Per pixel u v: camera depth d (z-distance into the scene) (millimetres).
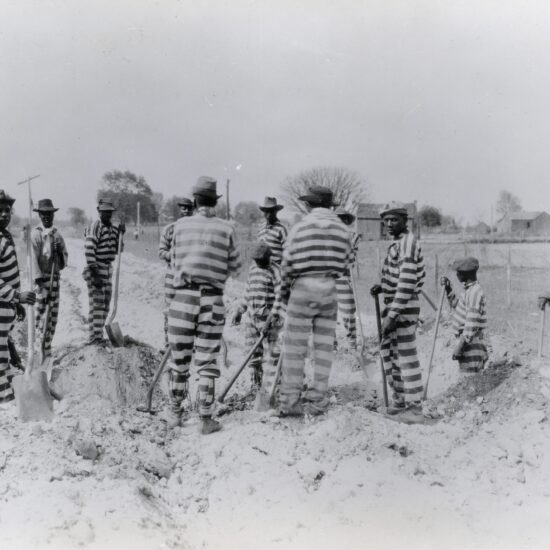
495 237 34281
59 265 7590
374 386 7035
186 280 5035
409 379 5469
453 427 5262
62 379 6453
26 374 5223
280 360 5680
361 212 36844
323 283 5059
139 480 4188
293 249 5070
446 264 21562
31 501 3613
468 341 6172
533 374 5727
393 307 5348
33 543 3264
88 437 4562
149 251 31625
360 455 4578
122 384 6348
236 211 37562
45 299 7352
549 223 40875
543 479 4418
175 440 5020
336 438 4742
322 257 5039
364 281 19203
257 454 4621
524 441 4879
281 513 3994
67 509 3551
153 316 12648
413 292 5383
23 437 4574
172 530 3732
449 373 7328
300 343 5145
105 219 8117
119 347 7316
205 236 5031
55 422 4938
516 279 18203
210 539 3760
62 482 3918
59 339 9609
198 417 5520
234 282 18859
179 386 5195
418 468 4492
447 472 4543
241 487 4266
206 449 4809
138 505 3785
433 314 10359
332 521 3916
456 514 4016
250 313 6758
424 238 33812
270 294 6699
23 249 18922
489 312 12953
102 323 8195
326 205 5234
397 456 4613
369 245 31391
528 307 13555
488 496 4234
